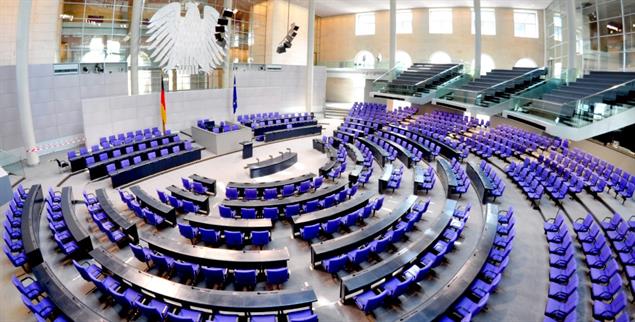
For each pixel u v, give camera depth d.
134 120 19.36
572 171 13.28
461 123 22.06
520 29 27.58
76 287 7.48
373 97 28.11
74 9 17.45
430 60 29.41
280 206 10.76
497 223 9.13
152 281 6.63
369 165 15.32
